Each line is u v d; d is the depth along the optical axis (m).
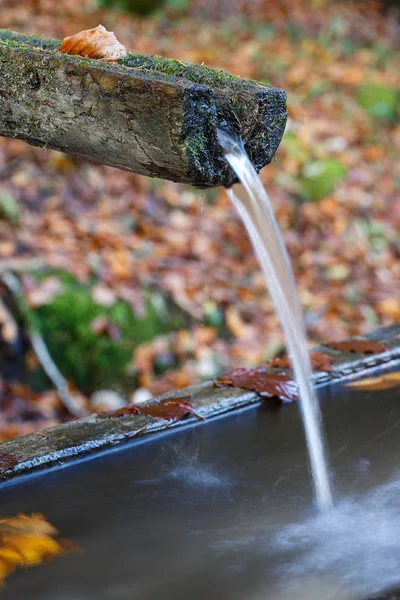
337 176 7.71
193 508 2.38
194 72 2.31
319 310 6.41
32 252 5.60
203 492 2.47
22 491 2.44
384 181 8.02
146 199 6.74
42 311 5.21
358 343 3.42
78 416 5.08
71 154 2.35
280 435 2.84
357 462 2.68
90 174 6.69
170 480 2.53
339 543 2.21
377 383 3.24
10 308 5.14
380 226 7.45
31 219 6.02
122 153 2.17
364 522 2.32
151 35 9.20
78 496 2.43
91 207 6.45
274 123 2.30
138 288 5.69
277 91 2.28
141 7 9.65
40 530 2.24
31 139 2.34
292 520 2.33
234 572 2.06
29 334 5.13
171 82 2.02
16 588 1.99
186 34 9.53
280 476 2.58
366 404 3.07
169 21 9.70
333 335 6.19
